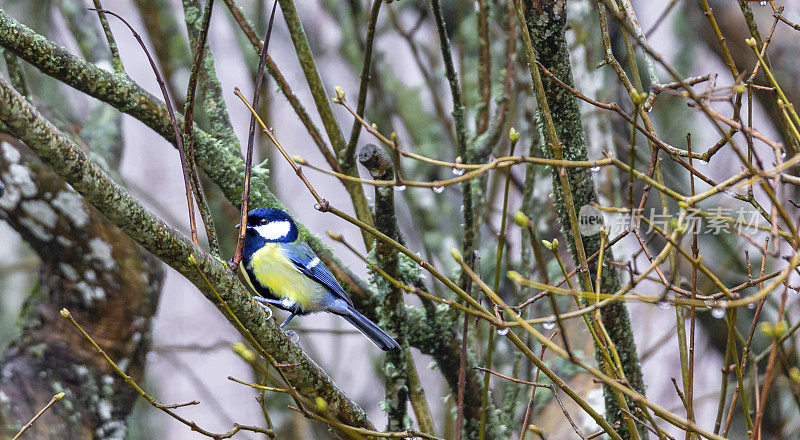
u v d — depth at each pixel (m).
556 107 7.62
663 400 13.88
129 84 8.05
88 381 9.83
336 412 7.43
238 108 17.08
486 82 10.56
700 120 14.60
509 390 9.40
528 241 9.77
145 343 10.25
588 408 6.00
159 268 10.57
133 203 6.19
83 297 9.90
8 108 5.67
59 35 14.85
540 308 11.23
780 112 6.82
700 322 14.01
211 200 12.92
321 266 9.12
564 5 7.42
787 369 6.70
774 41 12.98
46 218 9.64
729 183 5.66
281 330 7.00
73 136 10.63
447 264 13.51
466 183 8.82
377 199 7.74
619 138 13.82
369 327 8.66
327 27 15.64
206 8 6.90
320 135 9.30
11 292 14.24
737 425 12.90
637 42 5.70
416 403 8.81
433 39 14.72
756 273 12.89
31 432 9.33
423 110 14.81
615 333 7.92
